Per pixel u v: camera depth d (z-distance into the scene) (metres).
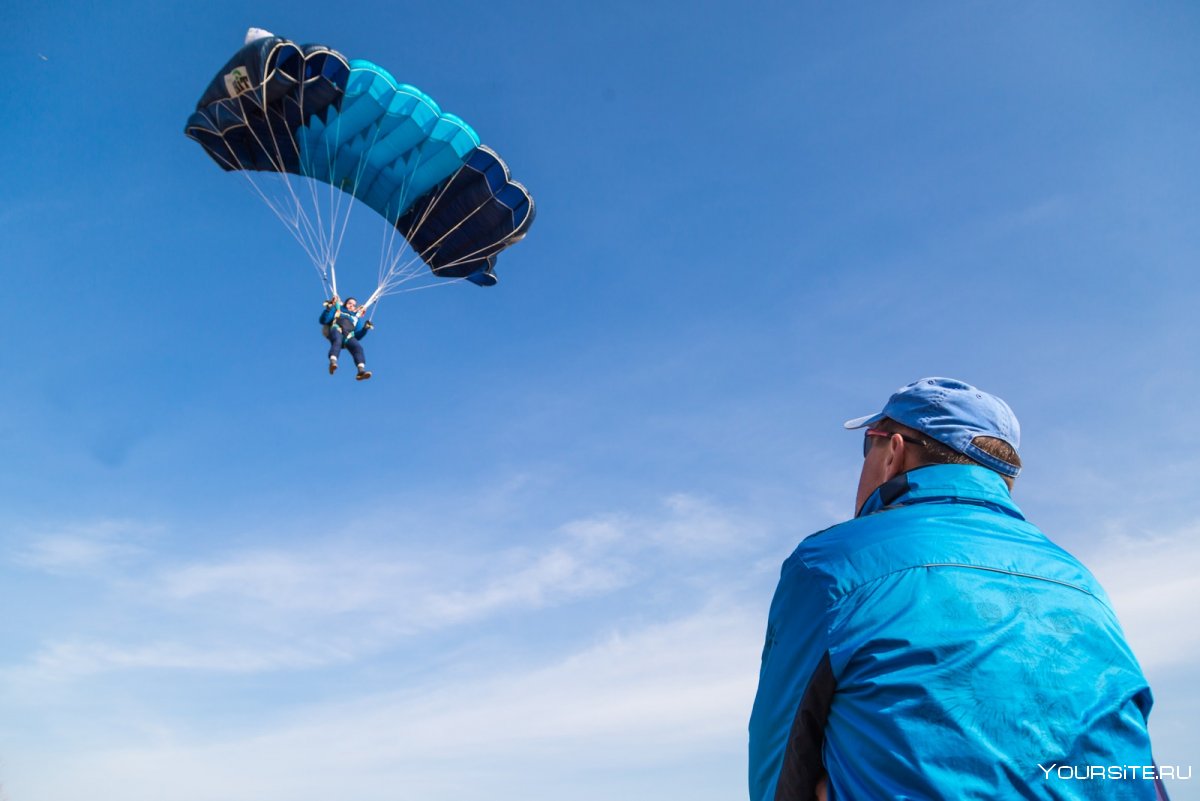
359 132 17.95
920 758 1.69
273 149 18.25
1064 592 1.92
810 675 1.90
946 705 1.73
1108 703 1.78
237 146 17.89
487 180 18.81
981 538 2.00
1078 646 1.84
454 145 18.20
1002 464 2.28
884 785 1.71
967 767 1.68
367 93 17.23
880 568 1.94
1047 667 1.78
